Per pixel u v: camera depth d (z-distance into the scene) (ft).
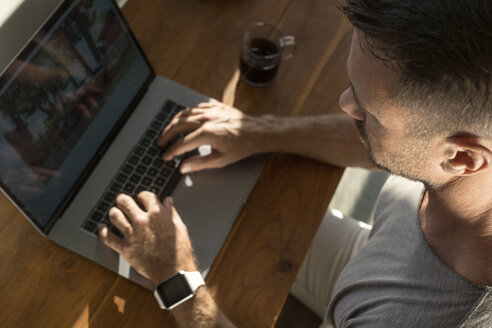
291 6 3.76
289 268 3.01
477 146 1.64
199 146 3.25
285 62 3.57
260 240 3.06
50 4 3.22
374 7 1.44
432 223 2.36
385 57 1.51
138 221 2.92
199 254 2.97
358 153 3.29
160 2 3.69
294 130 3.28
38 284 2.86
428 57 1.40
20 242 2.95
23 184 2.72
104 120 3.18
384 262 2.60
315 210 3.18
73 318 2.80
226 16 3.69
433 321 2.17
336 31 3.70
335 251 3.95
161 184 3.15
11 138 2.64
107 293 2.87
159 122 3.33
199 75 3.51
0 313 2.78
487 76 1.37
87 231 2.98
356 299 2.68
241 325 2.86
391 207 2.79
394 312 2.36
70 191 3.03
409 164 1.99
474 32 1.31
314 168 3.32
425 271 2.30
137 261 2.86
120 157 3.20
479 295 2.03
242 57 3.34
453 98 1.49
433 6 1.34
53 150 2.88
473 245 2.08
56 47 2.76
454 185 1.99
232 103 3.45
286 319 5.31
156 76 3.45
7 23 2.93
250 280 2.95
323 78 3.55
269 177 3.25
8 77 2.55
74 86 2.92
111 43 3.06
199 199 3.11
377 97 1.69
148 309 2.85
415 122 1.69
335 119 3.33
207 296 2.84
